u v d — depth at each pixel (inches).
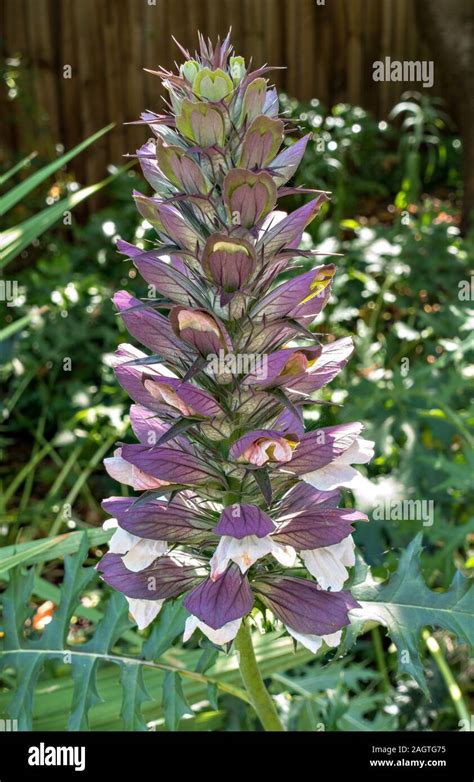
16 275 52.1
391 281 46.4
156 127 14.5
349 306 47.2
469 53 57.6
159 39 67.0
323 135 59.4
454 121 74.3
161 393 14.1
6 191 59.1
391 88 75.7
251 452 14.1
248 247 13.1
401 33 74.6
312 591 15.7
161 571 15.9
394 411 32.3
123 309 14.9
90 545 21.3
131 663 18.3
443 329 40.7
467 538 33.0
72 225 58.0
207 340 13.7
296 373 14.2
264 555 14.9
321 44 73.6
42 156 62.3
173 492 15.1
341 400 35.4
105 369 41.7
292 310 14.8
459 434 32.5
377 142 69.5
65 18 64.6
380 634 31.3
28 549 20.1
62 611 18.8
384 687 28.4
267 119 13.1
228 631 14.8
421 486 30.5
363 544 27.3
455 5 57.3
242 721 23.6
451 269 47.1
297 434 14.2
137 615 16.0
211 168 14.1
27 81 63.0
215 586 15.0
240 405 14.7
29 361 41.5
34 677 18.4
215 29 69.5
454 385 32.4
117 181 57.5
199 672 18.2
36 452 43.9
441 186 74.0
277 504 16.2
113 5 65.3
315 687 24.6
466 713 23.3
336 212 55.2
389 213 67.6
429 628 28.6
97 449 41.4
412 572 17.2
